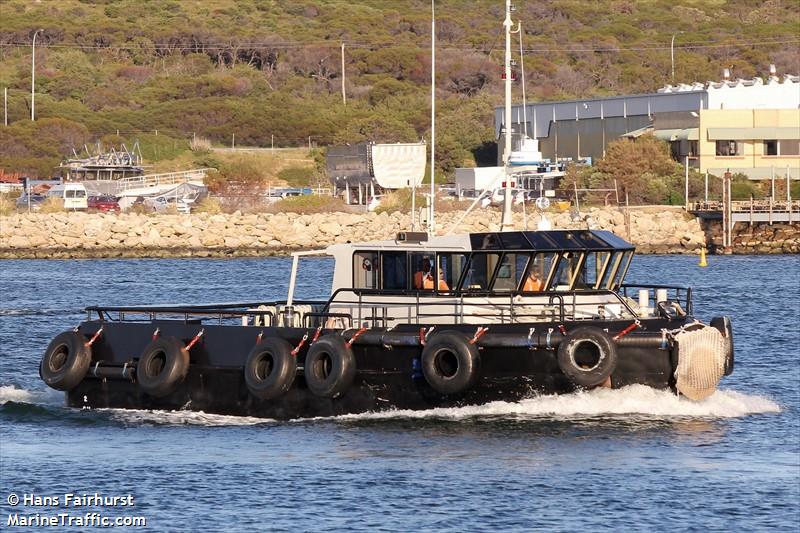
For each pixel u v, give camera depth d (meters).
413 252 94.50
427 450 85.50
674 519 72.56
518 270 93.31
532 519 72.50
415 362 90.62
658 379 90.38
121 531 71.00
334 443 87.81
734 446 87.44
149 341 99.25
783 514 73.38
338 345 91.12
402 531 70.25
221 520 72.31
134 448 88.56
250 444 88.50
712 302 183.75
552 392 89.81
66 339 101.69
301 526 71.12
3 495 78.19
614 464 82.81
